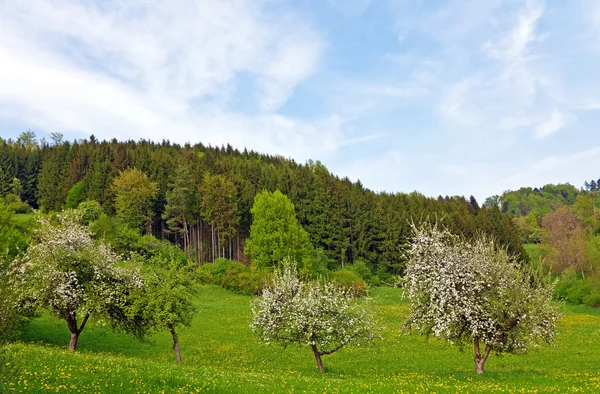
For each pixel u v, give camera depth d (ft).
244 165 439.22
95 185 353.92
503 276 81.30
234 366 99.14
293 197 376.68
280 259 259.19
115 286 96.48
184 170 348.38
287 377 72.49
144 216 332.19
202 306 184.44
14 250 122.31
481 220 387.55
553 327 80.94
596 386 67.56
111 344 115.24
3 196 388.98
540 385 69.21
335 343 98.84
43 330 117.91
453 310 79.46
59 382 51.03
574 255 333.21
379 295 262.26
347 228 368.68
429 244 86.02
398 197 448.65
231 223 344.08
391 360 109.91
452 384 70.95
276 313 94.02
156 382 57.06
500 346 81.97
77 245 100.37
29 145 613.11
